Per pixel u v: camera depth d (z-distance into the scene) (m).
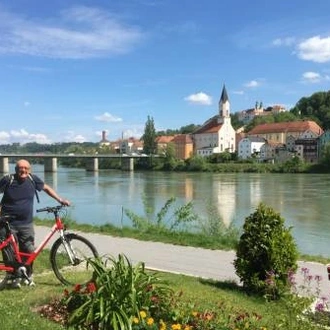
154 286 4.25
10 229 5.65
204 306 4.58
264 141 120.94
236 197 36.62
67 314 4.23
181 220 12.98
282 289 5.80
